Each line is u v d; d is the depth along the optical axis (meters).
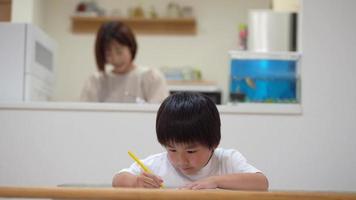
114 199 0.84
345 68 1.99
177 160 1.18
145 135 1.90
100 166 1.89
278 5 3.20
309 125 1.93
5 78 2.10
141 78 2.38
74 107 1.92
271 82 2.25
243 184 1.19
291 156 1.91
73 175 1.89
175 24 4.15
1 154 1.91
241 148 1.90
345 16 2.01
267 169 1.90
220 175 1.23
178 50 4.14
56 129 1.91
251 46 2.91
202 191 0.84
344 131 1.94
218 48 4.12
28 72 2.10
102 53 2.34
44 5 4.05
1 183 1.89
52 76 2.50
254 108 1.91
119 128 1.91
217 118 1.22
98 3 4.19
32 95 2.14
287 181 1.89
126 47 2.32
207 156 1.21
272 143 1.91
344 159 1.92
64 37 4.16
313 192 0.87
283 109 1.92
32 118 1.92
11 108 1.92
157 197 0.83
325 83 1.98
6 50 2.11
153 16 4.08
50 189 0.85
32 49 2.12
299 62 2.05
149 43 4.15
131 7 4.16
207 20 4.15
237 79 2.28
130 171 1.31
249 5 4.14
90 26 4.18
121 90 2.38
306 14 2.02
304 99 1.95
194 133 1.13
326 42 2.00
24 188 0.86
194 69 4.05
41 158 1.90
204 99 1.22
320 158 1.92
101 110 1.91
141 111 1.91
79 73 4.15
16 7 3.36
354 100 1.96
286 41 2.88
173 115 1.15
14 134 1.91
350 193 0.88
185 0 4.17
